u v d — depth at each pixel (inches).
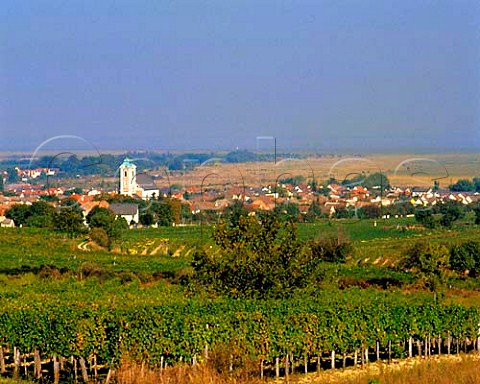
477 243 5364.2
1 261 5334.6
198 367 2253.9
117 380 2241.6
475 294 4259.4
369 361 2632.9
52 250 6323.8
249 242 2829.7
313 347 2397.9
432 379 1989.4
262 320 2374.5
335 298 2982.3
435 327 2682.1
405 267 5383.9
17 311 2496.3
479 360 2370.8
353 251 6048.2
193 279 2945.4
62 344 2287.2
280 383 2240.4
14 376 2365.9
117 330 2282.2
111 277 4473.4
